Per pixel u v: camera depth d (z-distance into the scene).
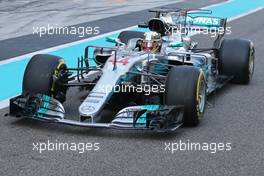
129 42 22.06
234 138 18.55
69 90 24.53
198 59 22.97
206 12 33.59
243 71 25.56
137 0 62.50
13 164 16.03
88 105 18.28
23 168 15.73
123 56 20.81
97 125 17.89
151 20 23.16
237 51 25.52
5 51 33.97
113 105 20.78
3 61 31.20
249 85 26.27
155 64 21.08
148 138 18.42
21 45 36.00
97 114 18.12
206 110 21.83
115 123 18.02
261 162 16.45
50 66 20.30
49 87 20.08
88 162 16.23
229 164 16.27
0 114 20.98
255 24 47.53
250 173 15.59
